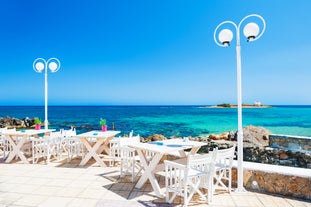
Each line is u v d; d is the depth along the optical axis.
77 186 4.71
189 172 3.89
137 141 5.54
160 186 4.77
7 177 5.28
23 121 26.83
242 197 4.15
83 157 6.66
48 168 6.04
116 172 5.71
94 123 27.98
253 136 11.24
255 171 4.51
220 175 4.29
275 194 4.28
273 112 54.28
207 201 3.91
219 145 11.64
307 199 4.03
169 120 33.91
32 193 4.31
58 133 7.68
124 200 4.02
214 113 50.31
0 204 3.81
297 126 28.31
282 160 7.91
